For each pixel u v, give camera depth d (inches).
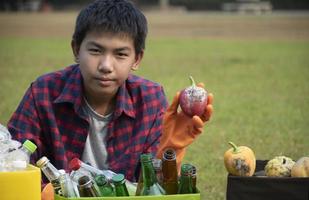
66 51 1012.5
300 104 517.7
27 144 169.8
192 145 360.8
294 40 1236.5
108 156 203.9
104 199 154.5
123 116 203.8
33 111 202.7
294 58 914.1
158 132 205.9
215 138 380.2
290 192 153.6
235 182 154.7
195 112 173.3
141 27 189.9
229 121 438.6
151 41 1241.4
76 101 200.7
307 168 159.8
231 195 155.0
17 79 672.4
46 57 916.6
